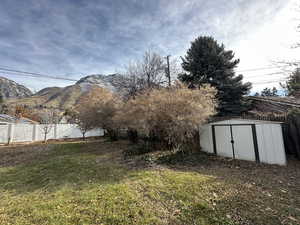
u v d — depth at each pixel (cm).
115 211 301
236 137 758
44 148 1131
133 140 1106
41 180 504
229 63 1455
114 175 509
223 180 451
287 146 732
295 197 354
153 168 585
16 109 2450
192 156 775
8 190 435
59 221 273
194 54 1485
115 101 1226
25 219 285
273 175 504
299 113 703
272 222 267
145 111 771
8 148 1163
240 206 314
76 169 596
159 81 1686
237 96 1412
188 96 746
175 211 302
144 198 351
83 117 1234
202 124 850
